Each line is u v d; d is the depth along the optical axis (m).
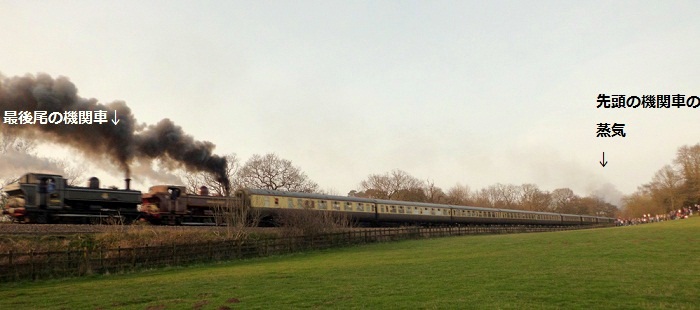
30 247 25.36
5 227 26.91
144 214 37.53
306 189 82.44
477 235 53.75
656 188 108.75
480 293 15.73
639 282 17.09
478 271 21.34
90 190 34.06
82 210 33.59
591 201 156.62
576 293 15.27
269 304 15.00
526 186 147.75
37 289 19.75
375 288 17.47
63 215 32.41
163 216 37.44
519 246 34.44
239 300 15.76
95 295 17.81
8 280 21.45
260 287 18.48
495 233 59.94
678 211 86.81
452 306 13.80
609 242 33.78
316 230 40.44
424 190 104.12
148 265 26.48
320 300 15.43
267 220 43.06
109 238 29.19
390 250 35.78
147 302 16.09
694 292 15.16
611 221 115.38
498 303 14.04
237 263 29.27
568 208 148.88
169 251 27.70
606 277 18.38
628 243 32.31
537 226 83.50
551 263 23.36
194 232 33.94
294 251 35.56
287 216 41.16
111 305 15.70
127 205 36.28
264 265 27.41
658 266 21.25
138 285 20.17
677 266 21.20
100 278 23.05
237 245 31.73
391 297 15.52
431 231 49.94
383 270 22.97
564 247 31.80
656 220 98.31
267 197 42.41
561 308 13.22
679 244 30.47
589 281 17.55
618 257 24.94
